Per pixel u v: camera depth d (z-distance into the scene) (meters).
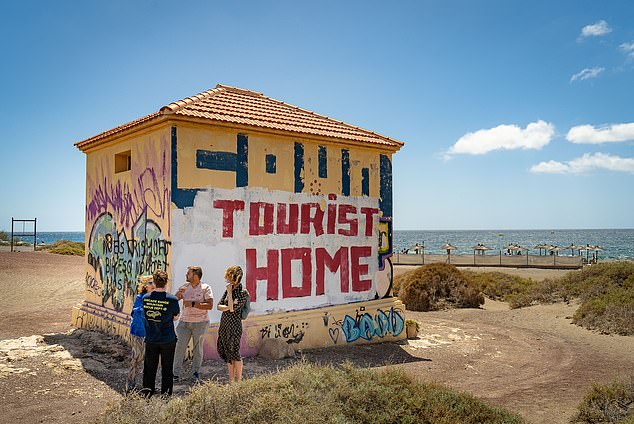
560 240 170.75
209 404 5.24
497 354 11.30
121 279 10.39
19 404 6.50
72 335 10.36
